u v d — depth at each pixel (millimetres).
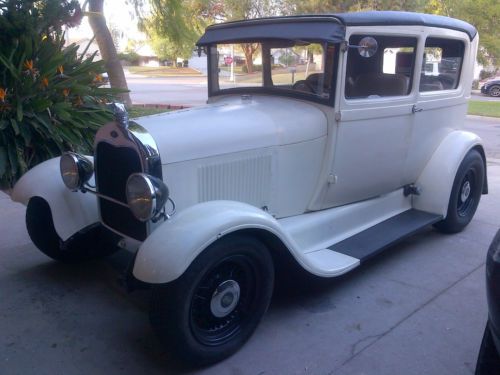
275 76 3934
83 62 7445
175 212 3037
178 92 21781
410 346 3088
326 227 3824
